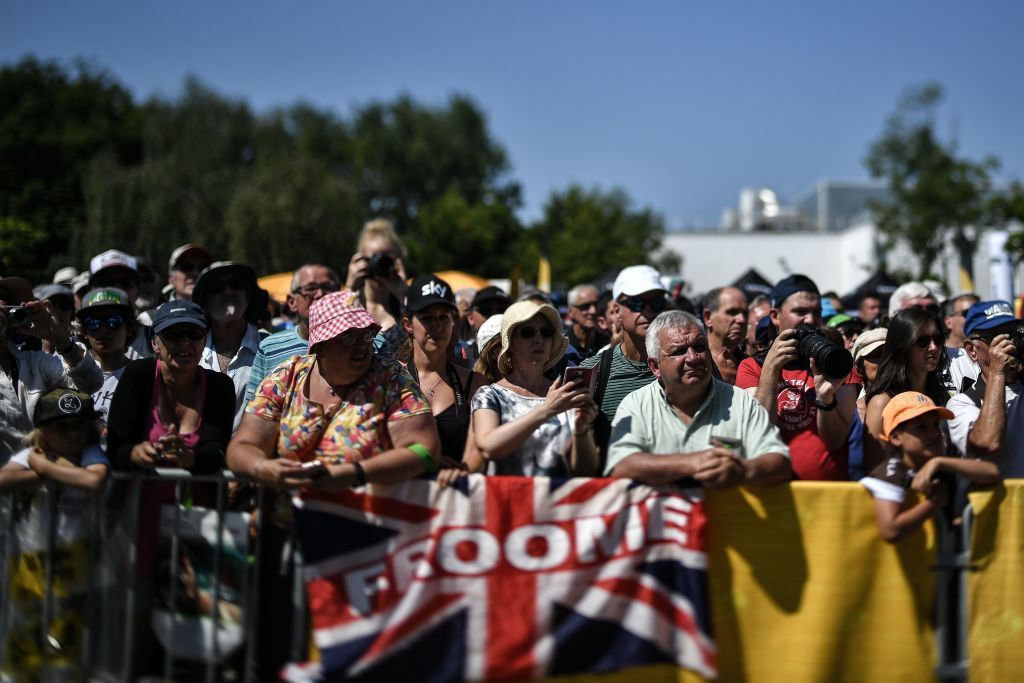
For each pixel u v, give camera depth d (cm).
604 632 989
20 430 1322
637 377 1329
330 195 6272
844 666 998
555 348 1184
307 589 965
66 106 9631
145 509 1002
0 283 1522
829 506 1012
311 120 14338
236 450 1012
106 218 5094
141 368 1147
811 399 1195
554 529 994
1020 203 7594
